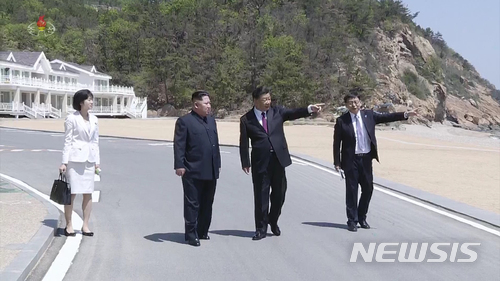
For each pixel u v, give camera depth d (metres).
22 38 96.69
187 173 8.34
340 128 9.52
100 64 96.38
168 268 7.20
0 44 91.75
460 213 11.13
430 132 67.12
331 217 10.68
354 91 9.57
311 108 8.72
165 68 92.31
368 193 9.62
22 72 63.19
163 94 93.62
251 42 97.31
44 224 9.05
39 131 36.41
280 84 79.69
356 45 116.00
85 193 8.68
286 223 10.05
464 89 157.25
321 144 31.09
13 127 40.09
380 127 65.62
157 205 11.64
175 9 116.25
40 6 127.62
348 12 126.06
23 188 13.30
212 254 7.91
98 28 110.25
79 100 8.65
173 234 9.11
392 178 17.48
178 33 105.12
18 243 7.76
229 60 88.38
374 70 112.38
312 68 93.50
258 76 90.62
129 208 11.27
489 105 161.25
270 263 7.52
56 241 8.42
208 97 8.49
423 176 18.12
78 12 132.25
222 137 34.84
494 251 8.35
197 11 112.00
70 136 8.58
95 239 8.64
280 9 123.31
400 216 10.84
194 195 8.38
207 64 92.38
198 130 8.36
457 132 78.69
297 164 20.03
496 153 29.05
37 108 62.66
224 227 9.70
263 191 8.73
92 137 8.76
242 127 8.77
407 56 132.50
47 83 65.44
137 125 47.97
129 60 96.69
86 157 8.62
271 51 94.19
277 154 8.64
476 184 16.38
